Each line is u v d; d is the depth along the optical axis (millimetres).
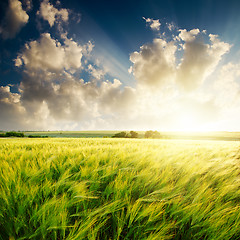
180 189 1450
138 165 2164
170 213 1140
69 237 871
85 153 3078
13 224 992
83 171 1756
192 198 1316
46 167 1895
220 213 979
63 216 956
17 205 1126
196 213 1033
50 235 957
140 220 1026
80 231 854
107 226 1114
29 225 971
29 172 1694
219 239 893
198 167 2004
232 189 1367
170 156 2844
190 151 3754
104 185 1677
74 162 2287
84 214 1031
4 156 2590
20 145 5395
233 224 940
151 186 1545
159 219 1060
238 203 1243
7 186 1206
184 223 1044
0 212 1022
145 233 968
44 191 1307
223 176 1769
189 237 984
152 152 3186
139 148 4219
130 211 1030
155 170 2014
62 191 1414
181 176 1770
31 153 3043
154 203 1196
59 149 3568
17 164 1864
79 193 1278
